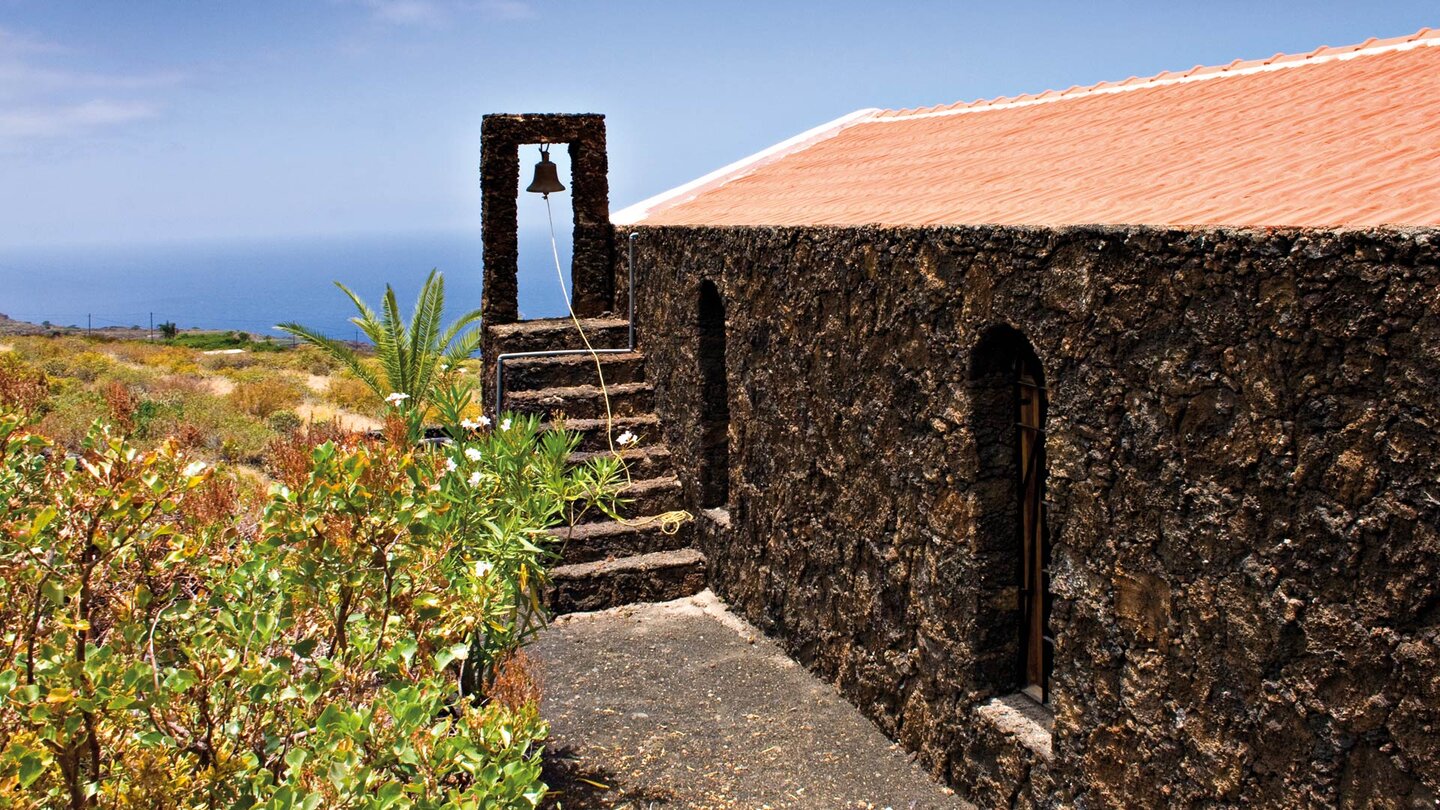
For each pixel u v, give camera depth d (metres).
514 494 6.73
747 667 8.01
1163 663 4.63
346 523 4.36
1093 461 4.90
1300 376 3.87
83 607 3.89
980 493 5.86
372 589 4.60
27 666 3.82
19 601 3.92
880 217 6.99
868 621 7.06
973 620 5.97
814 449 7.57
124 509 3.84
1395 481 3.57
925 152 10.35
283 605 4.54
